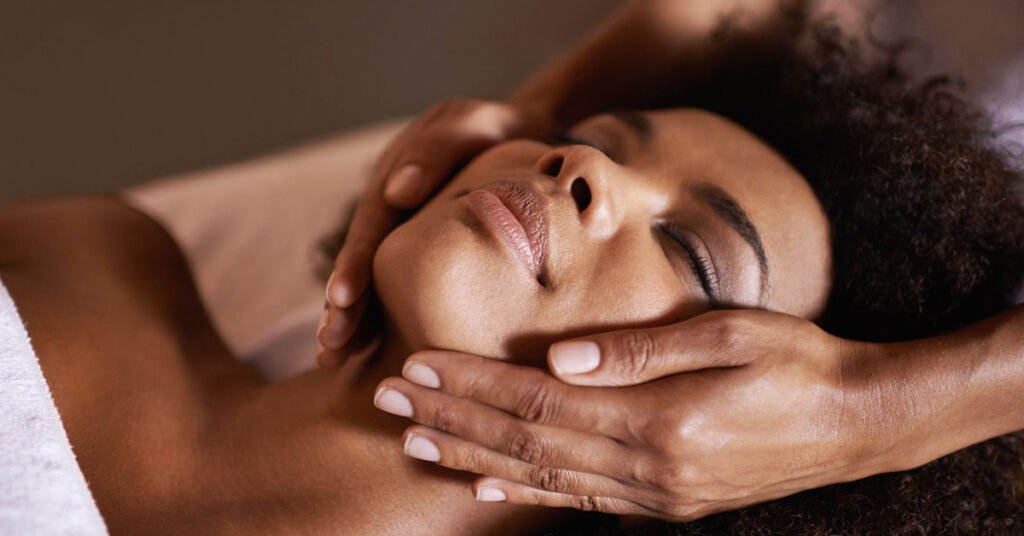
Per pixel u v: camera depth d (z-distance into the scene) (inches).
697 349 28.0
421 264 29.7
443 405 28.3
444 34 87.2
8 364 29.3
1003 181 36.5
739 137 37.3
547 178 31.7
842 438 29.0
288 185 59.9
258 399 36.0
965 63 57.4
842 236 36.0
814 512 32.9
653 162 34.8
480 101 42.6
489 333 29.5
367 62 85.3
